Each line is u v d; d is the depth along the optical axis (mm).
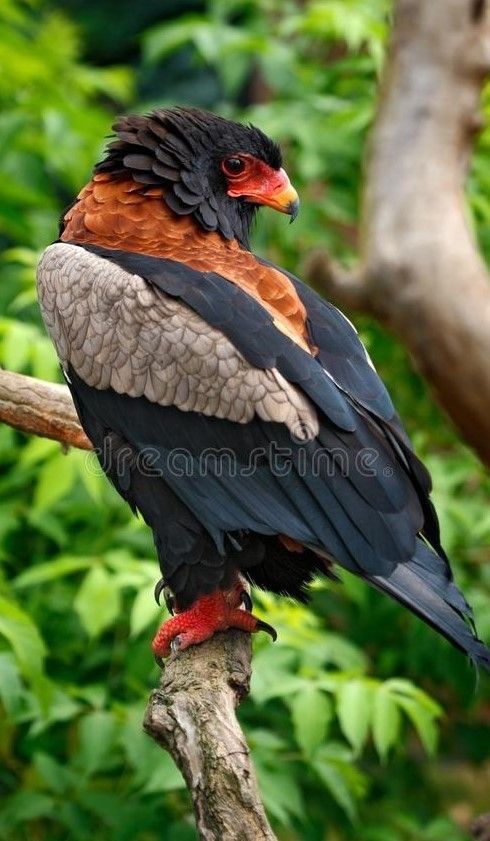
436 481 10664
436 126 10398
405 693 9078
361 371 7500
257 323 7324
